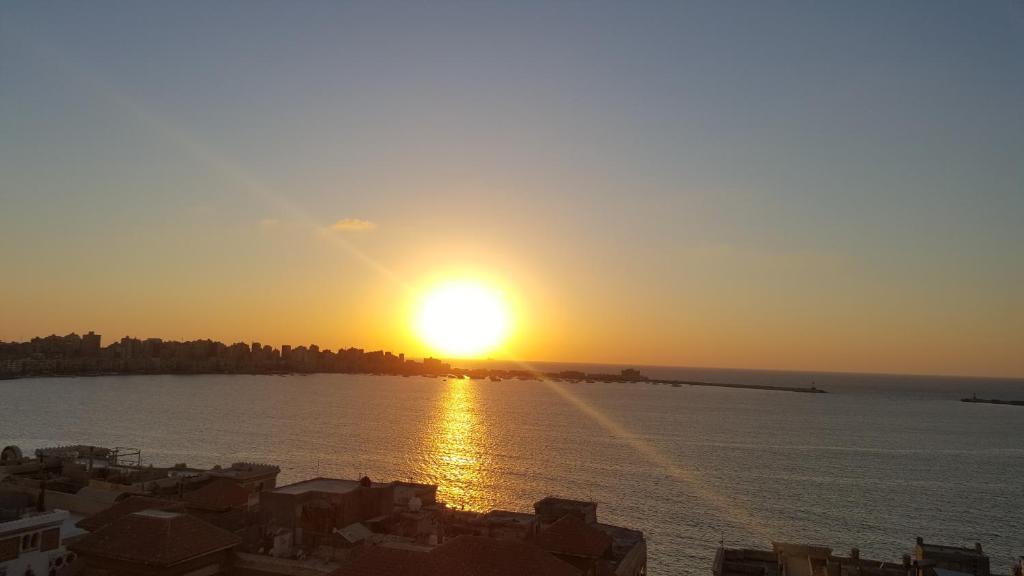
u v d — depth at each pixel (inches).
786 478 6978.4
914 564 2287.2
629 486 6215.6
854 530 4886.8
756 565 2559.1
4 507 2486.5
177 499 2428.6
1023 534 4911.4
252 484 2910.9
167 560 1635.1
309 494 2209.6
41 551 1846.7
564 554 1865.2
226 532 1860.2
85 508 2571.4
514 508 5068.9
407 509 2439.7
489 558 1587.1
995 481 7135.8
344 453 7628.0
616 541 2450.8
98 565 1700.3
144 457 6884.8
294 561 1824.6
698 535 4569.4
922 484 6865.2
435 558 1517.0
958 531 4963.1
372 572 1476.4
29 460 3260.3
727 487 6378.0
